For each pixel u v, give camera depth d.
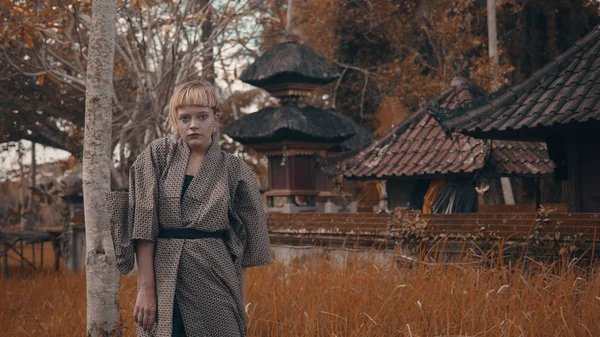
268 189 12.60
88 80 4.77
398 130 11.02
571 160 7.80
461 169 9.64
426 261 6.16
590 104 7.09
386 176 10.31
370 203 18.94
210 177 3.03
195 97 3.01
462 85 11.31
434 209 10.05
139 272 2.98
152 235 2.95
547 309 4.87
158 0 10.49
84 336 5.67
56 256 13.84
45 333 5.91
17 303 7.90
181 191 2.99
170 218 2.97
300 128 11.88
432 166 9.96
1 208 15.50
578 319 4.70
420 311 5.11
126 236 2.98
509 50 19.94
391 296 5.30
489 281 5.43
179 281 2.96
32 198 15.34
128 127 11.24
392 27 20.39
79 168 16.80
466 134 7.80
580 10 19.48
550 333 4.61
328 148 12.45
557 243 6.23
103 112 4.75
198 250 2.97
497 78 16.84
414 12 20.48
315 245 8.95
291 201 12.22
